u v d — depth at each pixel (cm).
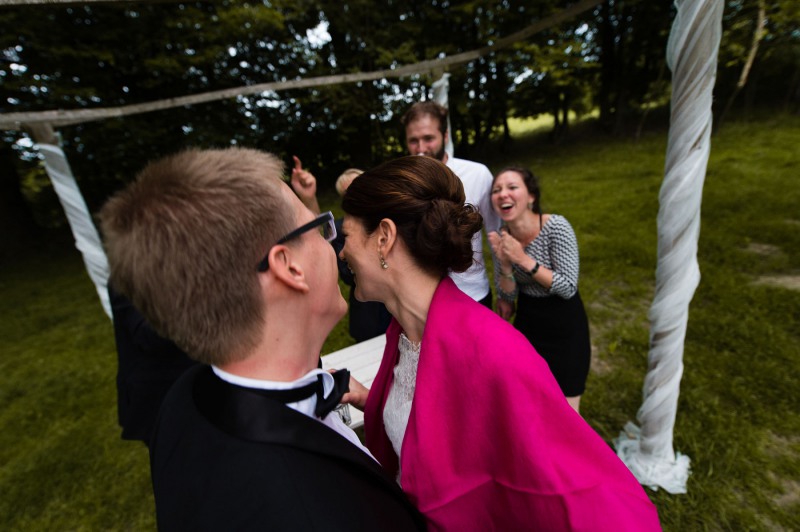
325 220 60
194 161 51
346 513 49
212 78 962
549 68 1026
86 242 284
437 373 77
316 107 1073
